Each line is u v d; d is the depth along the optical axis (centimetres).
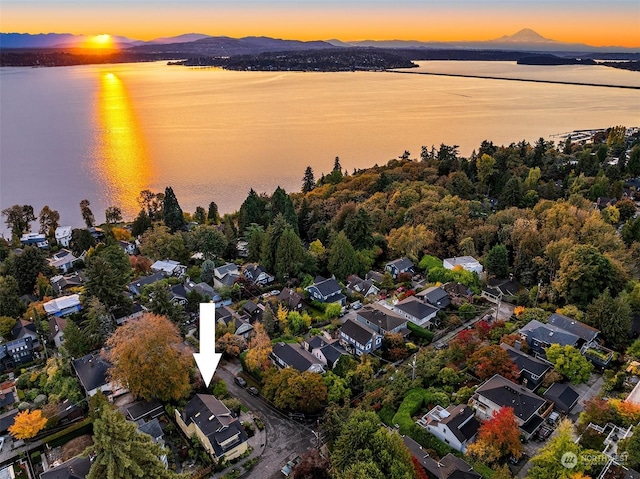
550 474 3844
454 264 8119
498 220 9225
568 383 5325
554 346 5447
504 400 4778
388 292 7750
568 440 3928
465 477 4047
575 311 6259
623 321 5819
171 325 5766
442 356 5719
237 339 6253
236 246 10275
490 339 6062
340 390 5316
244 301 7638
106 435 3428
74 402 5381
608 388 5078
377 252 8969
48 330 6850
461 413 4684
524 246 7675
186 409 5012
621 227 8994
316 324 6975
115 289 7081
